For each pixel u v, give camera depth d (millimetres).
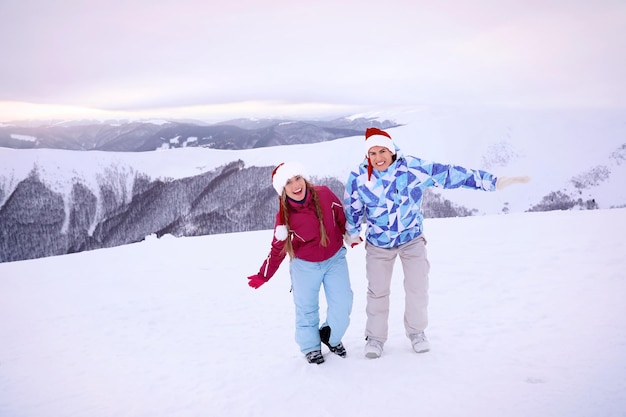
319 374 3135
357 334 3979
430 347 3340
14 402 3230
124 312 5648
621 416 2121
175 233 148000
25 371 3893
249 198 153750
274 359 3639
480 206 170125
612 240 5988
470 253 6410
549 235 6961
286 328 4547
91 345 4500
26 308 6227
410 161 3158
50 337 4875
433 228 9328
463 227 8992
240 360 3713
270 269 3469
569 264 5109
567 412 2223
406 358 3201
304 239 3254
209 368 3584
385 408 2531
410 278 3281
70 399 3203
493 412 2320
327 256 3297
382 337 3338
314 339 3367
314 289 3348
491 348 3170
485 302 4270
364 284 5750
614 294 3949
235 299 5840
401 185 3143
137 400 3076
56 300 6539
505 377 2695
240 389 3074
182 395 3086
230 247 9734
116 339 4645
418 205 3246
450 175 3121
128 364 3869
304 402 2744
